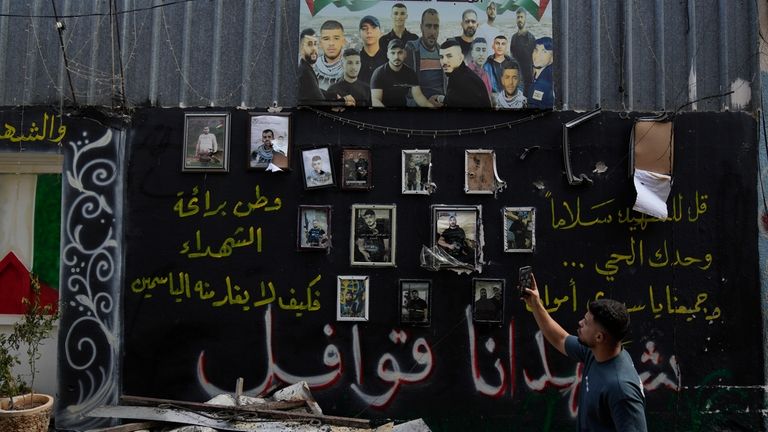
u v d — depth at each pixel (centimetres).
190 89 522
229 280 509
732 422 509
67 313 508
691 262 519
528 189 518
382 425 488
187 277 509
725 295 518
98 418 498
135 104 520
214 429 455
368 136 517
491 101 515
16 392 461
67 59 524
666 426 508
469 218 511
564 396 505
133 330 506
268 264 511
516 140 521
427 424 503
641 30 538
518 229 514
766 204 523
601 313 292
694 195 523
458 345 507
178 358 505
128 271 509
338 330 507
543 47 519
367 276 509
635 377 283
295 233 512
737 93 532
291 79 521
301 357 505
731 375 513
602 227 519
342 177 511
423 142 518
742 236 521
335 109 517
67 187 516
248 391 503
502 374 507
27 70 524
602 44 535
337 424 474
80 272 511
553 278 513
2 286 537
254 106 520
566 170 516
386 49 516
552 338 336
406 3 517
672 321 515
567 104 525
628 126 525
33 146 519
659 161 515
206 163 512
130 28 527
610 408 279
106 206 514
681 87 532
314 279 509
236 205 513
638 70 534
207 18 529
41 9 529
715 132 527
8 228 539
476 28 518
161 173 514
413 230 513
